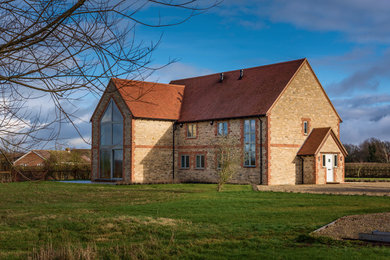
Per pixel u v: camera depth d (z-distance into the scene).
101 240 13.35
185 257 10.73
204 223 15.41
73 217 17.28
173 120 42.81
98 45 6.45
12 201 24.72
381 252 10.26
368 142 84.75
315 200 22.27
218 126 39.72
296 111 38.12
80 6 6.27
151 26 6.51
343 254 10.10
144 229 14.56
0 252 11.83
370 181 40.69
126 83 6.85
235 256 10.50
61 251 10.97
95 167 43.62
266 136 35.59
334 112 41.97
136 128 40.22
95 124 43.84
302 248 11.09
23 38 6.27
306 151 37.50
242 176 37.38
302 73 38.88
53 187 34.81
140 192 29.20
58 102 6.68
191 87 47.47
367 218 15.25
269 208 19.30
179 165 43.06
